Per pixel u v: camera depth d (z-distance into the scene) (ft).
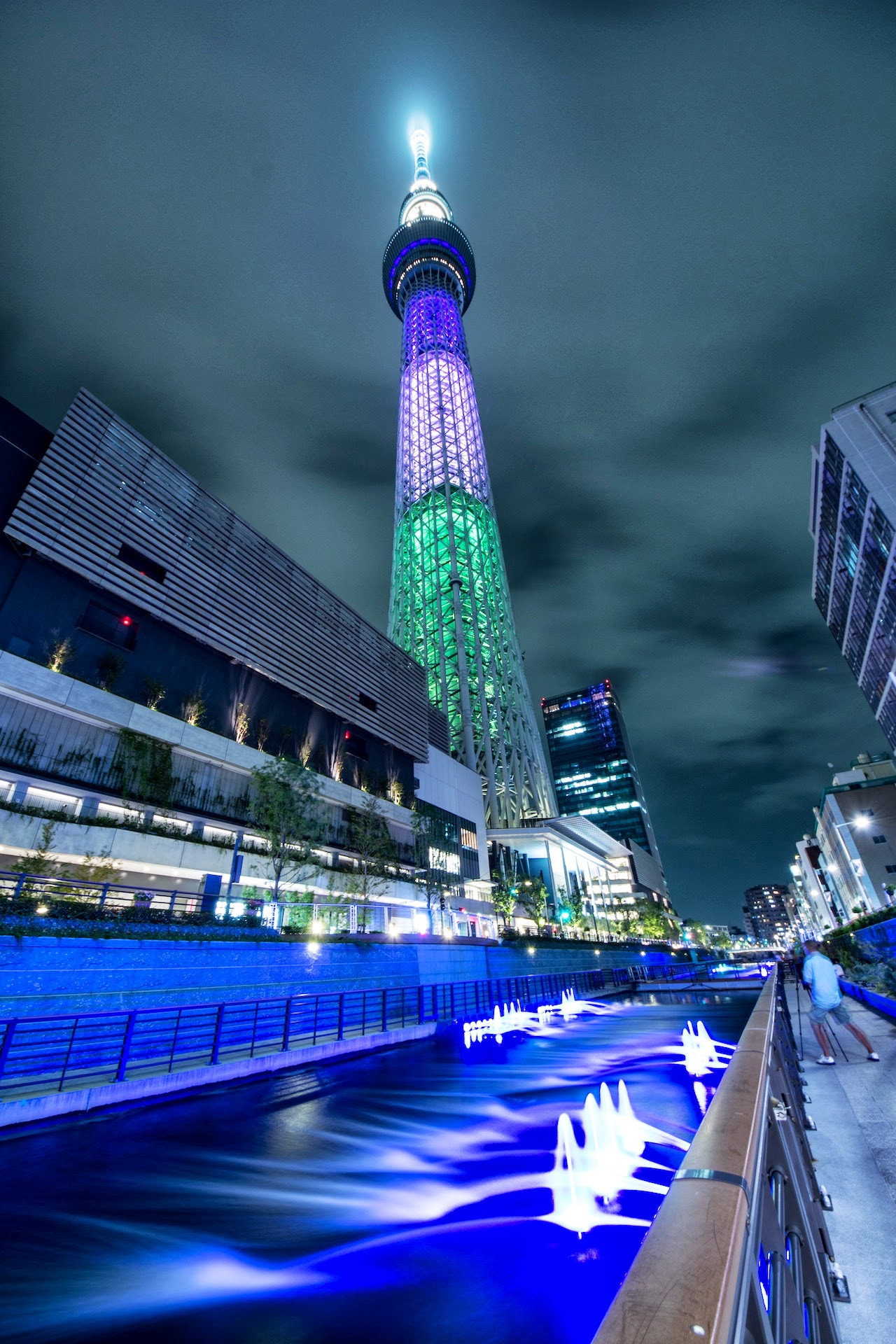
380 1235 25.36
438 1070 59.62
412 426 433.89
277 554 156.35
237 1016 64.69
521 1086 51.60
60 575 103.35
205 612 127.54
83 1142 38.29
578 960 190.29
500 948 137.49
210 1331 19.25
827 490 294.05
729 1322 3.47
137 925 64.18
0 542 96.63
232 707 130.00
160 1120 43.09
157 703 111.04
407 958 100.48
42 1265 23.57
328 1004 78.28
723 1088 9.65
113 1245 25.18
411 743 194.49
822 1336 7.70
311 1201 29.12
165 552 122.31
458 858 207.62
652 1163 31.45
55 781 91.45
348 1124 41.45
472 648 339.36
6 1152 36.65
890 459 233.76
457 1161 33.88
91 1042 52.39
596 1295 19.67
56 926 55.83
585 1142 35.45
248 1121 42.55
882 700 346.13
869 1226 14.20
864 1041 31.63
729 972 240.12
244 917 78.54
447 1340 18.12
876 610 297.33
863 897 302.45
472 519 384.47
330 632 169.48
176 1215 27.89
